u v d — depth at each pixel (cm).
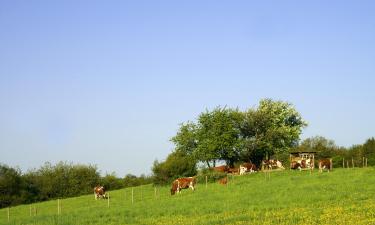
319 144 9850
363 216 2894
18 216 5297
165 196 5588
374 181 4844
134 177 9969
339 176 5578
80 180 8800
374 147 8769
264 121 8525
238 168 7431
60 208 5709
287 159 8644
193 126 8462
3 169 8006
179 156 7719
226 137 8038
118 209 4300
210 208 3812
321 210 3262
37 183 8531
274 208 3616
